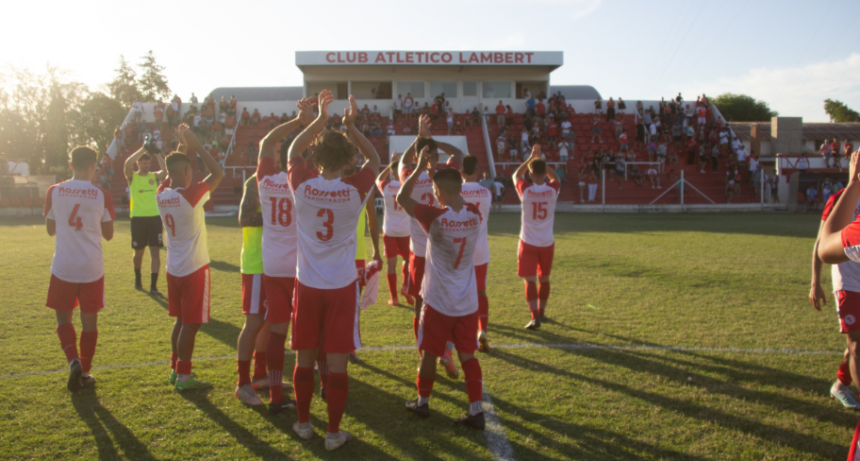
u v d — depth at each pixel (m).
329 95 3.10
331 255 2.95
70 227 3.72
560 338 4.93
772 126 33.06
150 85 65.38
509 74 31.33
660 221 19.09
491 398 3.54
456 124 29.22
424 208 3.21
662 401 3.49
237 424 3.17
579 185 25.94
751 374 3.97
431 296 3.24
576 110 31.59
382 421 3.24
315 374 4.14
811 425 3.15
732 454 2.82
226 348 4.60
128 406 3.38
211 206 23.58
